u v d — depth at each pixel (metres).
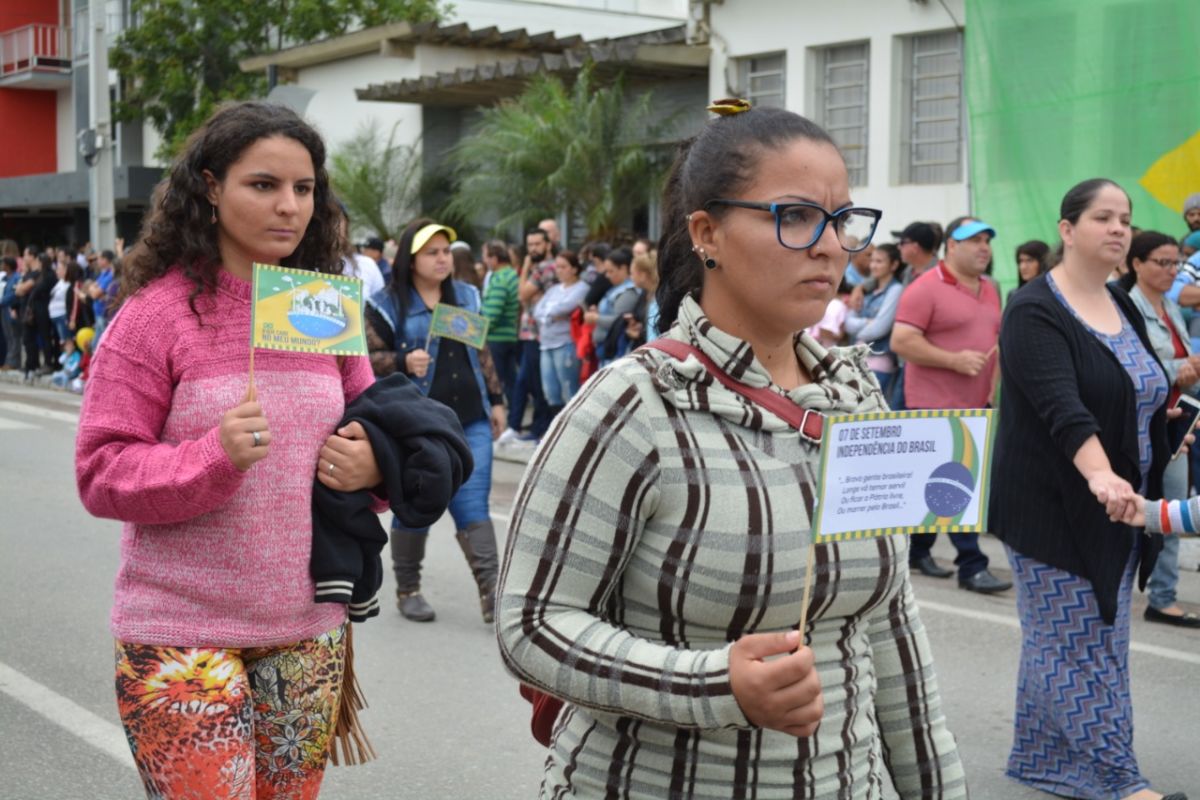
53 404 16.61
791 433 1.88
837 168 1.87
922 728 2.11
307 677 2.75
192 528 2.65
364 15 26.00
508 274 12.97
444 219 19.77
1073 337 4.11
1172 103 10.05
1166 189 10.12
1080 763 4.27
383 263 12.91
